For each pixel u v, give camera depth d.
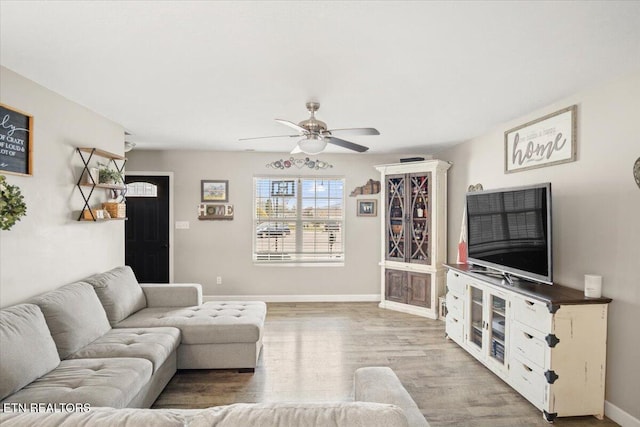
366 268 5.75
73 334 2.46
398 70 2.39
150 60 2.24
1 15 1.71
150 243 5.55
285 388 2.91
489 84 2.64
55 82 2.63
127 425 0.99
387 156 5.75
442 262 4.91
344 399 2.75
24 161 2.51
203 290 5.61
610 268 2.54
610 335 2.51
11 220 2.16
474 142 4.48
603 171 2.61
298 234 5.72
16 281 2.47
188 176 5.56
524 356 2.72
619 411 2.44
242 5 1.63
